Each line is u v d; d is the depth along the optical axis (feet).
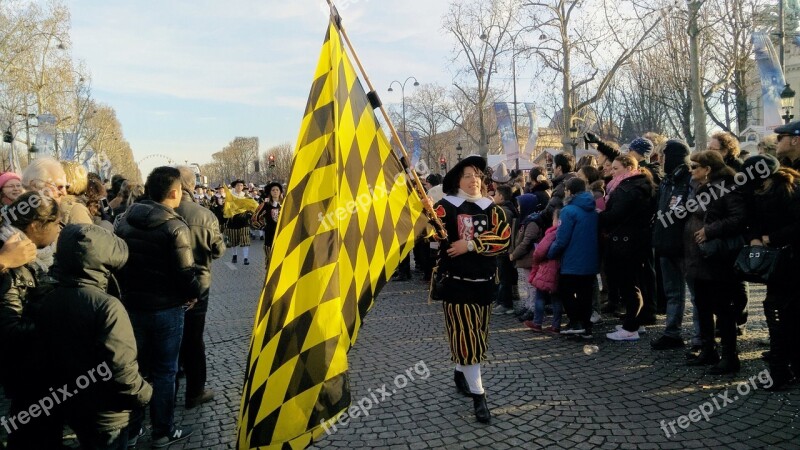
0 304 8.24
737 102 86.12
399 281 33.50
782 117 59.26
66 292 8.44
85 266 8.46
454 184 14.07
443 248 13.25
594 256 18.62
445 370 16.74
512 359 17.37
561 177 24.44
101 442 8.85
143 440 12.80
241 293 31.78
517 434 12.22
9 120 106.83
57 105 125.49
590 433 12.08
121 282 11.94
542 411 13.34
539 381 15.33
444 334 20.89
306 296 9.16
